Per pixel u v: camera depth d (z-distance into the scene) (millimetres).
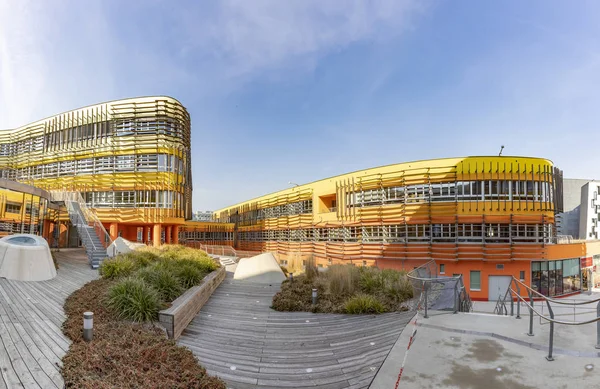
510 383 5445
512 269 29125
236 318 11875
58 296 11297
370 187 34094
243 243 62594
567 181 56188
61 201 27500
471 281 29219
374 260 33125
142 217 31422
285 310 12758
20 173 38500
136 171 31812
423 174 30844
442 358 6602
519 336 7438
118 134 32719
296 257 28938
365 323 10875
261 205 55531
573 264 34031
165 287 11617
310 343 9438
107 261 15320
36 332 7543
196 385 5879
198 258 19000
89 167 33406
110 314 9289
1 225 36906
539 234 29609
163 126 32469
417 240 30844
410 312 11414
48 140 36938
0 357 6098
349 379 7121
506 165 29672
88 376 5488
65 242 36250
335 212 38000
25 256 13602
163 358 6727
